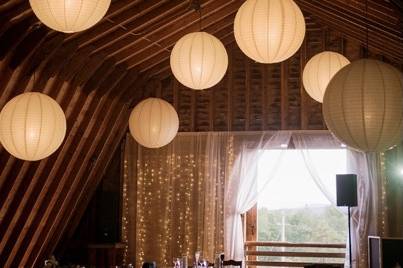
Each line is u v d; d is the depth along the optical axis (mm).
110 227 9391
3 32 5590
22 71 6133
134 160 9594
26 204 7766
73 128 7605
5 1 5336
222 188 9297
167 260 9219
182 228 9289
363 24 7777
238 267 8766
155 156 9539
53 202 8180
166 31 7875
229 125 9422
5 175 7016
